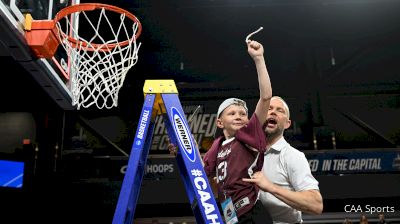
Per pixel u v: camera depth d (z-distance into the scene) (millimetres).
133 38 3641
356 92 10242
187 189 2055
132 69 10836
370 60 10672
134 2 10227
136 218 9461
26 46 3043
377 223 9070
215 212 1788
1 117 9742
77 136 9812
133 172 1831
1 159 8484
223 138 2412
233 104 2357
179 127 1970
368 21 10898
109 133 10055
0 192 8391
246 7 10742
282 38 11055
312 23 11000
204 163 2379
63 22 3803
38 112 9695
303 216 9305
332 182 8781
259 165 2020
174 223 9391
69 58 3820
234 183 2045
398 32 10586
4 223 8352
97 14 8953
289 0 10469
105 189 9070
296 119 9891
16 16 2928
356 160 8930
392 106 10164
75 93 3600
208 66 11164
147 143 2148
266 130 2230
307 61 10703
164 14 10750
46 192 9062
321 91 10172
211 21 11070
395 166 8883
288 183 2168
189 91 10109
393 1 10367
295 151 2197
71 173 9242
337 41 10922
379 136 9711
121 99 10273
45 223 8773
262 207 2023
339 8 10648
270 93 2006
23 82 8117
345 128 9883
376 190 8719
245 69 11047
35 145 9500
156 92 2053
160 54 11234
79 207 9008
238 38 11258
